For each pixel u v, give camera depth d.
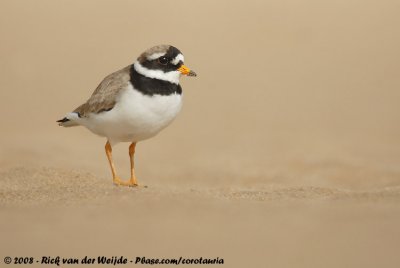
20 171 10.43
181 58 9.09
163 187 10.27
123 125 9.10
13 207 8.45
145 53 9.02
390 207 8.37
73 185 9.58
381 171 13.14
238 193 9.50
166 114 9.12
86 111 9.34
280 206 8.58
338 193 9.38
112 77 9.25
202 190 9.82
